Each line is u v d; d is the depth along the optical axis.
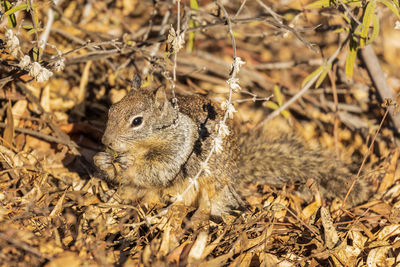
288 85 15.58
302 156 11.49
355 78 14.70
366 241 8.50
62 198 8.27
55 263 6.41
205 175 9.47
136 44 11.79
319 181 10.98
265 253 7.54
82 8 15.92
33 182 9.22
